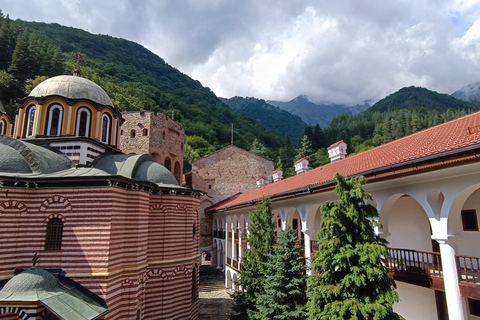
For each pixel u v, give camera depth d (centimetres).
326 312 902
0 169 1271
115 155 1848
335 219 934
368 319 877
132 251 1416
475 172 862
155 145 3741
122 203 1366
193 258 1925
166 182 1830
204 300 2689
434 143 1049
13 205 1221
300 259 1372
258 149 7988
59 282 1161
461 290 902
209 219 4169
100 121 1873
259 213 1703
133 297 1376
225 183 4284
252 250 1684
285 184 2417
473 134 888
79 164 1638
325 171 1945
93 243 1238
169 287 1720
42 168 1370
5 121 2286
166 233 1759
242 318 1609
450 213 937
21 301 980
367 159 1523
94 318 1056
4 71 5162
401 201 1476
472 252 1166
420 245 1365
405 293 1391
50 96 1736
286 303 1330
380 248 857
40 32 10525
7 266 1177
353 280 864
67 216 1262
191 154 6481
